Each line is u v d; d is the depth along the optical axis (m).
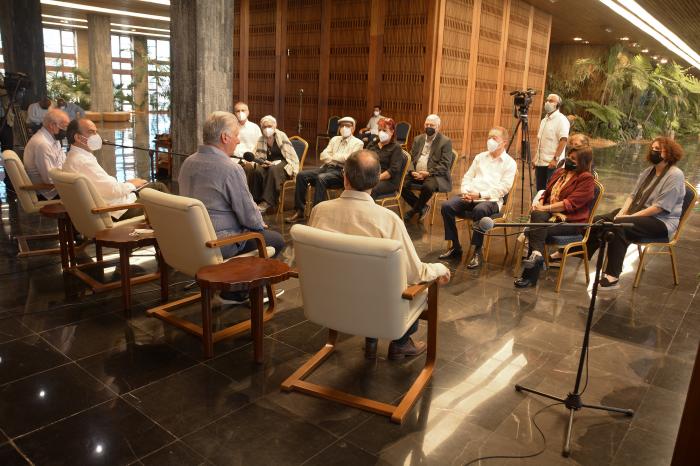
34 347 3.19
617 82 22.03
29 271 4.44
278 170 6.73
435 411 2.73
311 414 2.66
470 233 5.56
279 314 3.83
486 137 13.94
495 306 4.13
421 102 11.59
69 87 25.59
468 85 12.66
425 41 11.34
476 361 3.26
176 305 3.80
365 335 2.61
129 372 2.96
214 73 8.03
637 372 3.21
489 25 12.99
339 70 12.64
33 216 6.23
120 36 32.66
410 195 6.84
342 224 2.69
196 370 3.02
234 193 3.45
